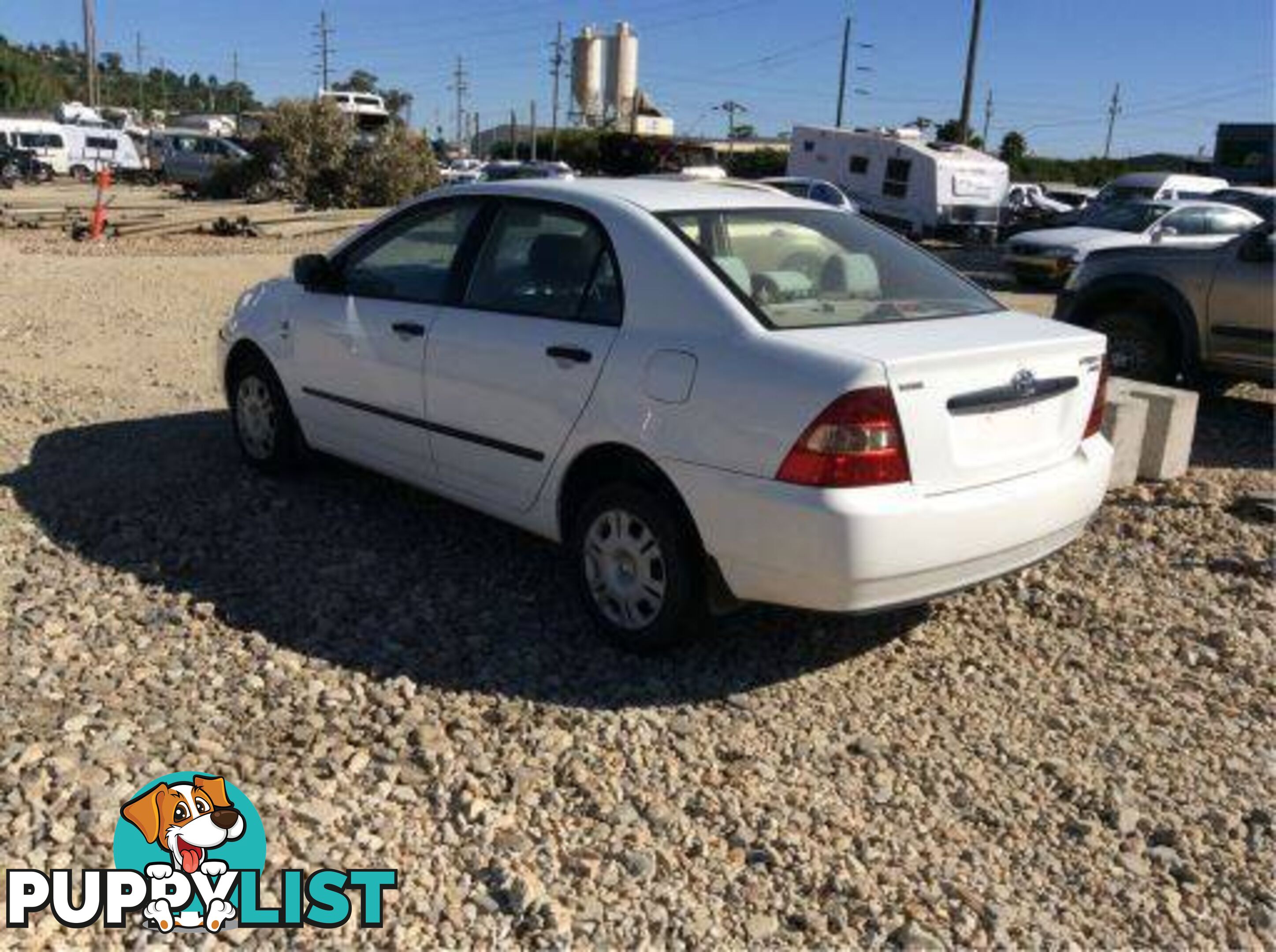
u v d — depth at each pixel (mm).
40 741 3682
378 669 4277
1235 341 8641
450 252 5207
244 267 15742
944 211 30641
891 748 3928
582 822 3471
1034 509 4188
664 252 4352
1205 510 6281
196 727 3842
